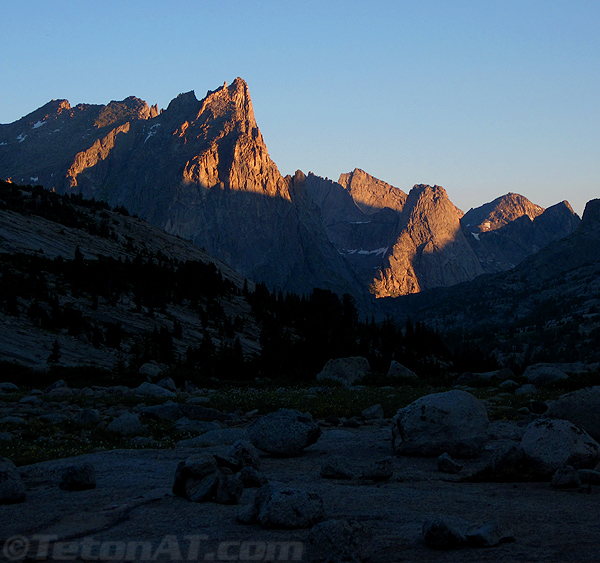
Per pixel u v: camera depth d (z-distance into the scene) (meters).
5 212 151.00
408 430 16.20
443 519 8.82
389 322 157.62
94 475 12.08
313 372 59.47
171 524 9.30
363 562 7.49
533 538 8.34
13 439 18.73
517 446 13.70
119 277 122.94
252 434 16.34
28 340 70.62
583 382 35.31
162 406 24.05
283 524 8.98
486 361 110.62
